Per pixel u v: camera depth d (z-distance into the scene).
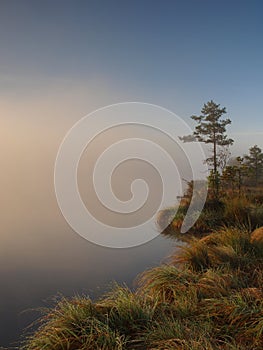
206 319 4.05
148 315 4.21
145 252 8.59
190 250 6.29
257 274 5.26
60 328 4.02
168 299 4.86
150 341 3.71
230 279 4.90
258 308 3.99
